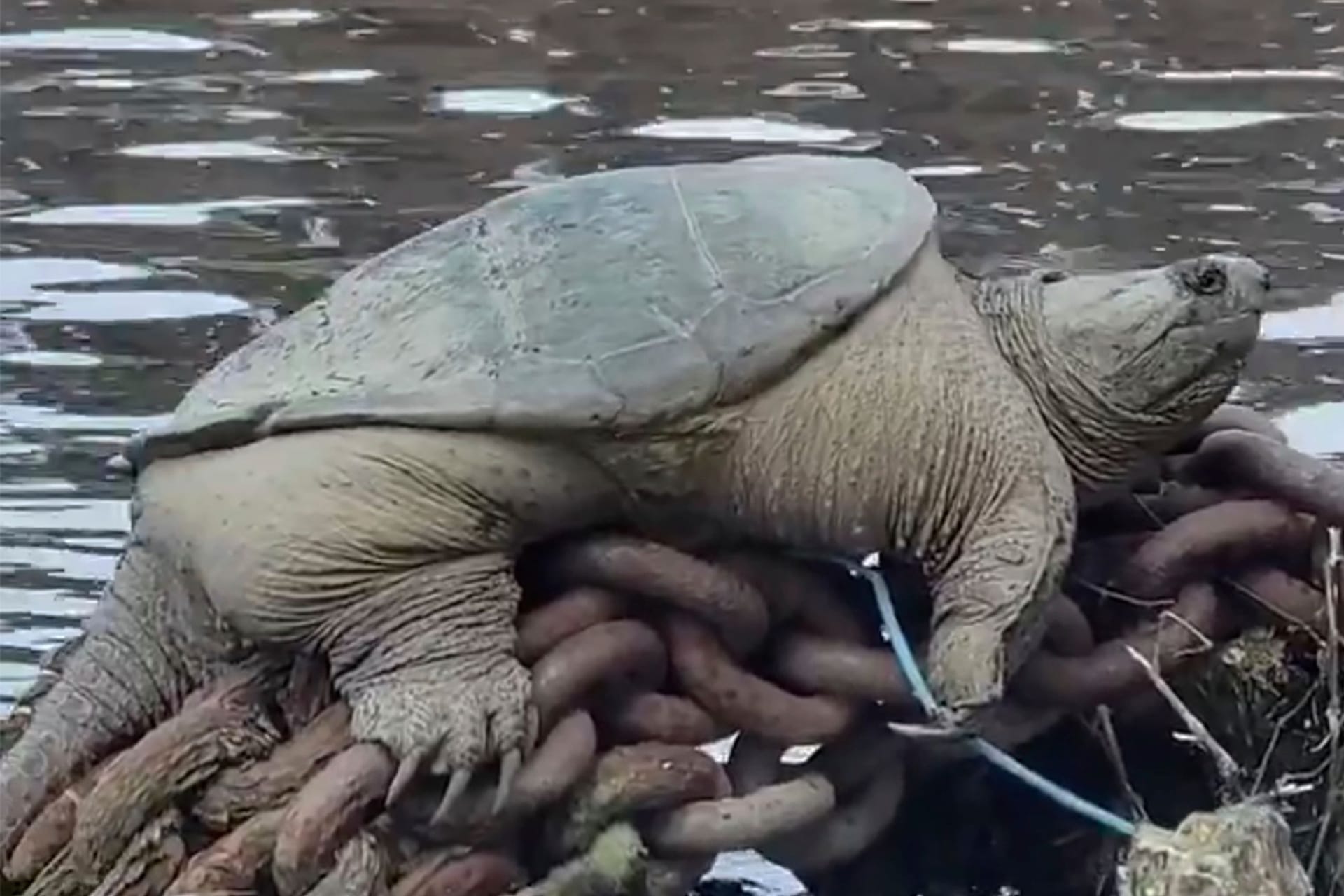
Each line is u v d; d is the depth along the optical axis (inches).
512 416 212.1
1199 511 231.8
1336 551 223.6
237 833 209.9
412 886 210.7
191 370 386.0
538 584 222.1
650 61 612.7
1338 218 467.5
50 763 223.9
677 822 217.2
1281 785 217.9
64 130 546.6
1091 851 241.0
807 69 601.0
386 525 213.9
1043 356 229.8
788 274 219.1
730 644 221.0
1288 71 595.2
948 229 461.1
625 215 225.5
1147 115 550.6
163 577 225.9
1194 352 226.2
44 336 401.7
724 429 215.6
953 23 656.4
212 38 644.7
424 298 222.8
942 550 221.3
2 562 318.7
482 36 645.9
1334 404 363.3
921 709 224.2
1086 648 227.5
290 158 521.3
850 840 227.8
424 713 209.5
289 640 217.8
